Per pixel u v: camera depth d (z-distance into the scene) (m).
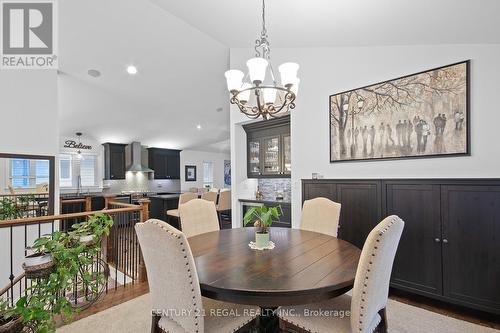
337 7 2.27
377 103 2.96
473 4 1.81
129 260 3.62
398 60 2.81
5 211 3.55
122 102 5.60
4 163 3.56
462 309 2.35
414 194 2.48
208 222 2.71
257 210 1.97
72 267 1.79
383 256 1.28
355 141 3.13
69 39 3.62
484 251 2.11
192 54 4.18
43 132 3.91
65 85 4.79
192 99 5.81
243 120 4.49
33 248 1.79
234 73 2.06
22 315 1.39
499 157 2.26
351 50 3.17
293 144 3.75
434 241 2.36
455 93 2.46
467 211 2.19
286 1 2.30
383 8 2.13
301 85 3.63
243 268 1.50
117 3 3.02
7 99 3.59
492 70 2.29
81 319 2.19
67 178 7.02
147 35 3.63
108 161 7.53
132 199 7.02
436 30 2.28
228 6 2.59
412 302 2.49
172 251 1.25
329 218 2.48
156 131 7.41
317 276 1.39
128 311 2.33
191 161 9.82
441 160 2.54
